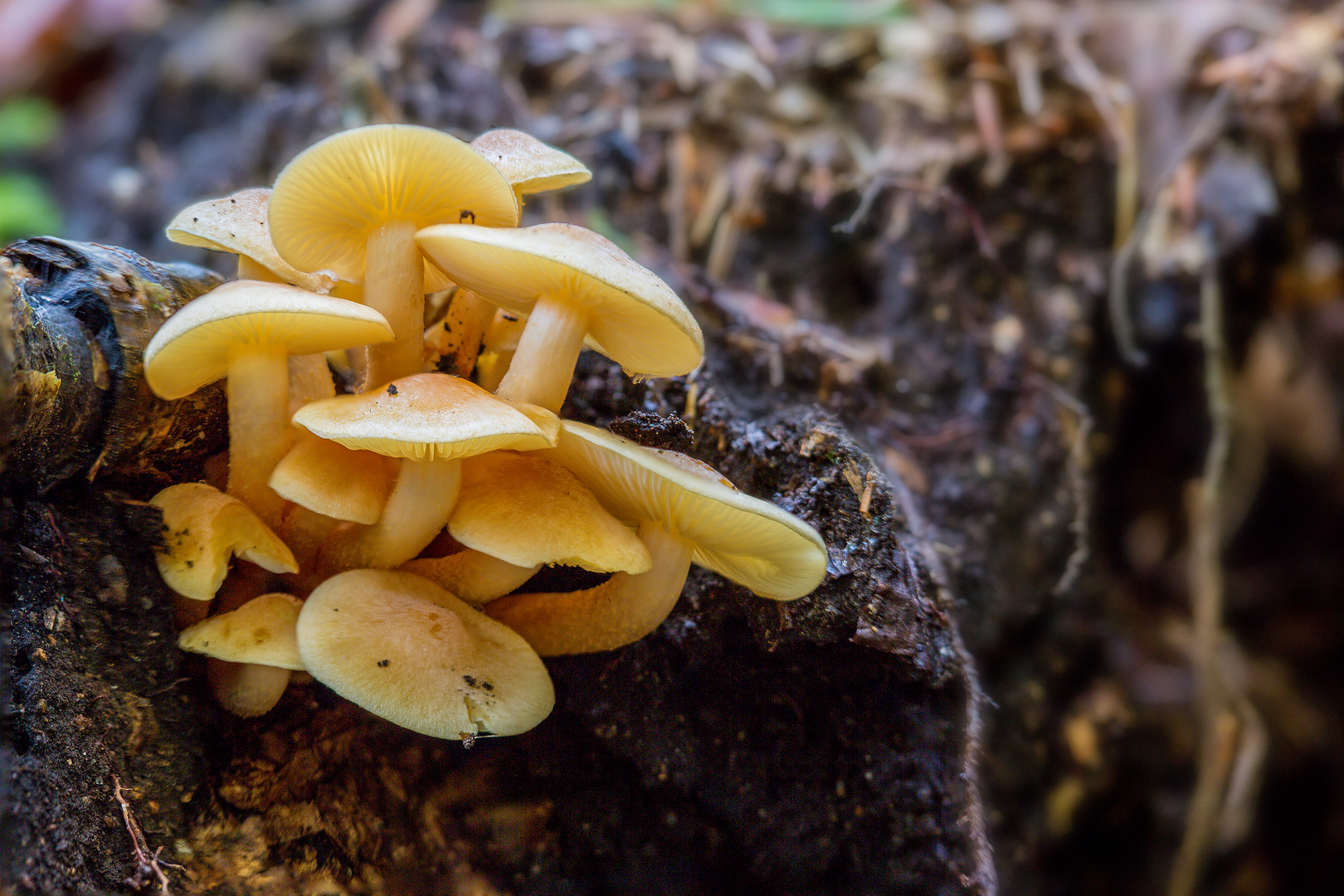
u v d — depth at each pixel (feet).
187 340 0.89
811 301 1.37
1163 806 1.39
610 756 1.05
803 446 1.05
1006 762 1.25
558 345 0.95
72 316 0.92
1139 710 1.40
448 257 0.94
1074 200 1.42
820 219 1.40
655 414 1.01
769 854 1.04
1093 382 1.39
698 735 1.04
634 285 0.90
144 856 0.93
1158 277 1.40
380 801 1.01
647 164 1.45
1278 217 1.43
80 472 0.93
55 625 0.92
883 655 1.02
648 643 1.03
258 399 0.93
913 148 1.44
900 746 1.02
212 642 0.91
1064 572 1.26
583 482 0.98
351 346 0.94
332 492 0.91
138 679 0.93
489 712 0.92
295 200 0.92
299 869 0.97
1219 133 1.44
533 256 0.90
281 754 0.98
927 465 1.24
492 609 0.99
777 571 0.97
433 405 0.89
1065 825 1.30
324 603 0.92
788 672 1.03
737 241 1.41
